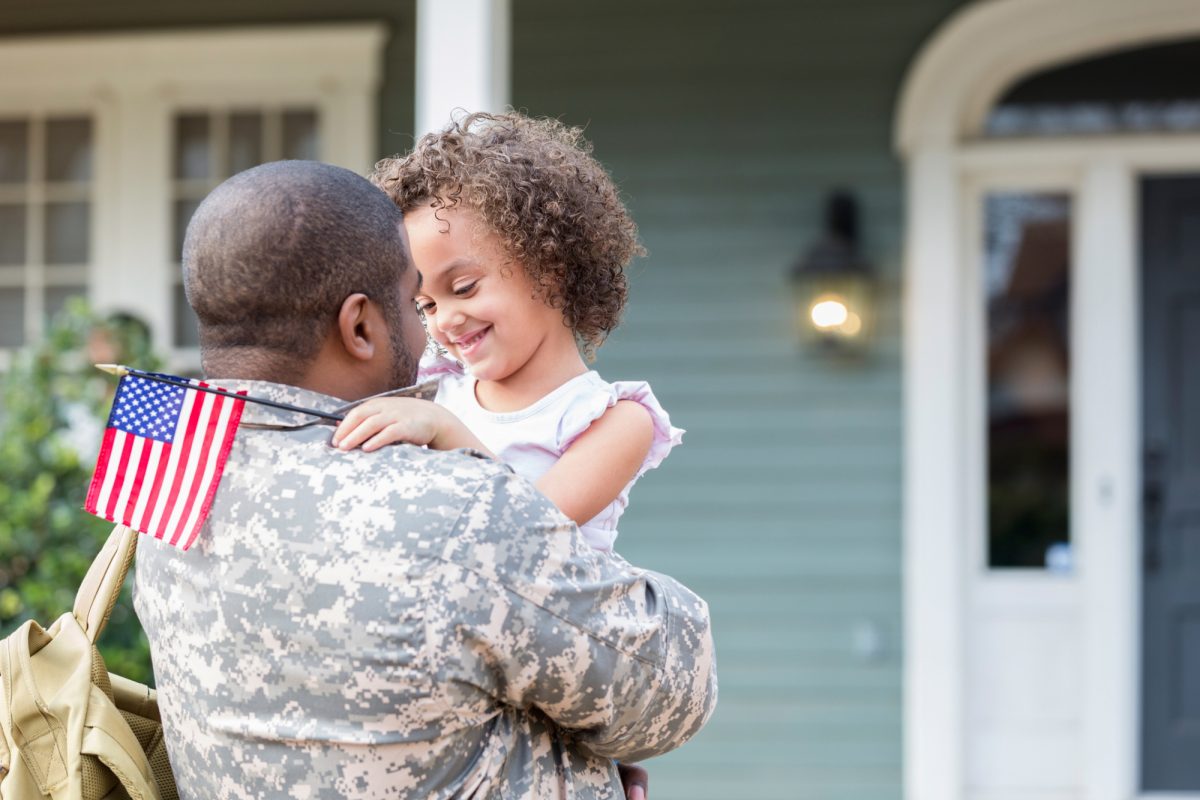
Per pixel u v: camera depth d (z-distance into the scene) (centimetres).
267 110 608
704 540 578
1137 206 571
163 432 147
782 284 575
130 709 173
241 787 146
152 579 156
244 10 605
